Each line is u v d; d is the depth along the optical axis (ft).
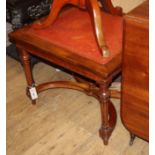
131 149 4.74
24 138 5.09
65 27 4.80
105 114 4.45
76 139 4.99
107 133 4.69
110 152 4.72
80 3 4.39
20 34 4.83
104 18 4.95
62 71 6.56
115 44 4.28
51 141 5.00
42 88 5.77
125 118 4.17
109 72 3.86
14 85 6.32
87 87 5.63
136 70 3.57
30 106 5.74
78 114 5.48
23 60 5.18
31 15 5.58
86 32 4.61
